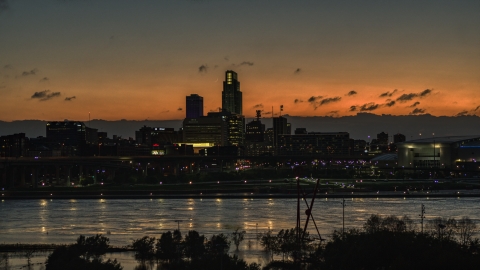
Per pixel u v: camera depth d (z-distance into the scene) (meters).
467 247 192.25
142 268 185.12
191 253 198.00
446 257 165.00
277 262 189.25
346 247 188.12
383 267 172.25
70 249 192.38
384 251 176.38
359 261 173.50
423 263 164.62
